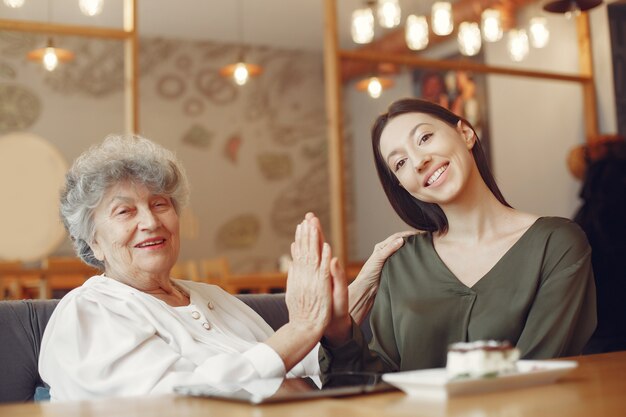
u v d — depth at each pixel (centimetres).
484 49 831
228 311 194
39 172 891
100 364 152
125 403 109
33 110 920
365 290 199
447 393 101
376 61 595
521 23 773
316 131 1074
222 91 1028
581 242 176
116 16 877
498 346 109
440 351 179
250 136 1037
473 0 771
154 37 998
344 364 157
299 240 150
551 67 756
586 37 710
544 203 765
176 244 184
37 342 191
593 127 703
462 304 178
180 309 176
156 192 180
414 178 184
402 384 106
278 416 94
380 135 193
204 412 99
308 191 1061
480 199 185
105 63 955
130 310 165
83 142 938
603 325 288
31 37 927
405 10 835
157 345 160
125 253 178
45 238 832
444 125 187
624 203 294
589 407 91
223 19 931
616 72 698
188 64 1014
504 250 181
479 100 838
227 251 1007
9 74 916
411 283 188
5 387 185
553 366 114
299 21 942
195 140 1008
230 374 142
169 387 147
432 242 194
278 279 614
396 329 187
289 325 149
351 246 1070
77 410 104
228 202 1015
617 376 117
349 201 1073
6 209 845
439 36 849
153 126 990
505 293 175
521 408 92
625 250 287
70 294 170
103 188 178
